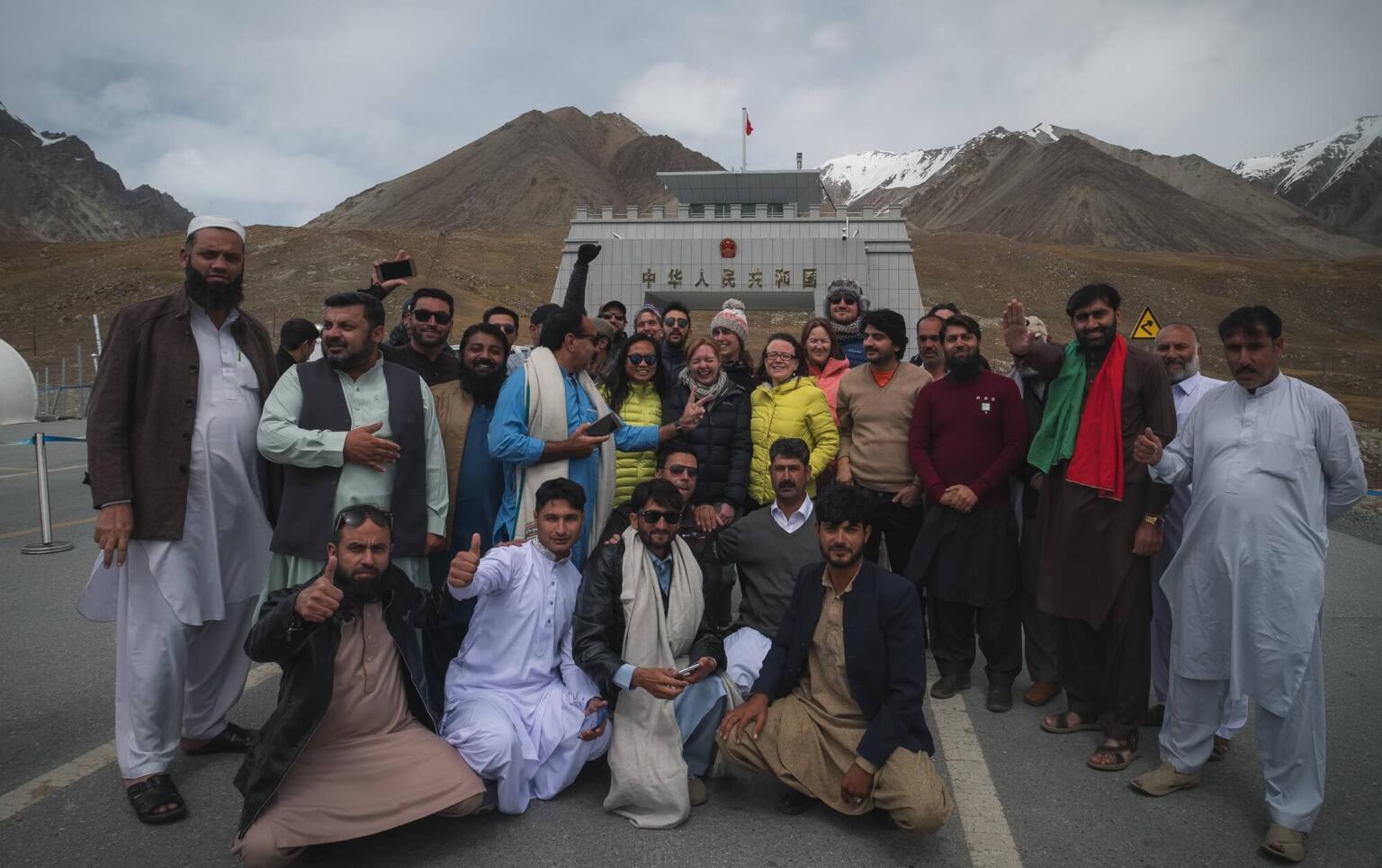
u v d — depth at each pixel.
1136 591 3.91
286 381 3.70
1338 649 5.44
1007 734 4.26
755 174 26.48
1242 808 3.50
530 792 3.49
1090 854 3.12
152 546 3.47
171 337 3.58
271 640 2.97
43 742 4.01
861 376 5.43
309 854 3.06
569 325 4.38
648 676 3.32
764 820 3.37
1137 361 4.10
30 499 10.73
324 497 3.59
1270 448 3.34
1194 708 3.56
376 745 3.17
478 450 4.43
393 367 3.86
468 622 4.19
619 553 3.71
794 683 3.66
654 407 5.40
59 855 3.05
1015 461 4.57
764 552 4.35
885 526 5.27
